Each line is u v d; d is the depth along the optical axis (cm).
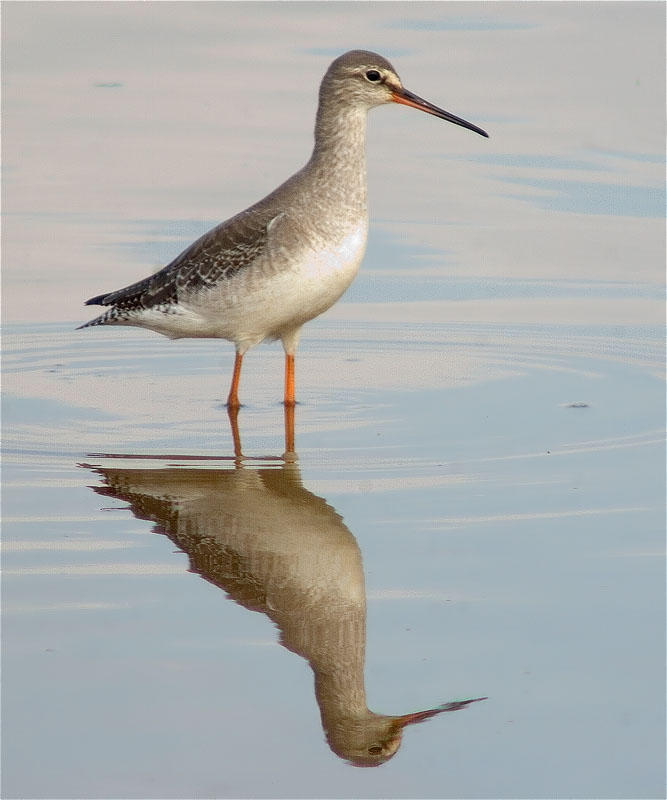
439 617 888
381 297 1734
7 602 910
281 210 1298
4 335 1606
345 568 963
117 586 938
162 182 2066
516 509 1066
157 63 2611
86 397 1406
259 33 2736
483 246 1878
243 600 920
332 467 1173
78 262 1786
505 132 2264
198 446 1241
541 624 877
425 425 1298
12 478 1145
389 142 2262
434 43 2628
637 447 1213
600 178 2092
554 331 1616
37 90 2459
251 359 1567
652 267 1808
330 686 811
